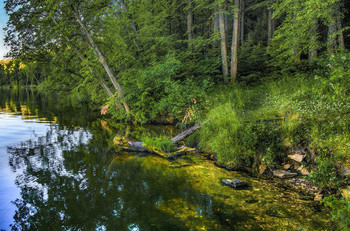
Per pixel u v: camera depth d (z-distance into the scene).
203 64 15.12
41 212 3.64
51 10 11.06
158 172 5.29
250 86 12.79
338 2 9.76
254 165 5.39
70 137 9.01
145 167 5.64
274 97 7.89
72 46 12.54
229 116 6.71
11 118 13.10
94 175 5.13
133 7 14.66
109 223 3.32
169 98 10.38
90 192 4.30
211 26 21.64
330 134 4.60
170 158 6.36
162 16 15.89
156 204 3.82
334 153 4.31
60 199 4.05
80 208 3.74
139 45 15.30
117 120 13.30
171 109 10.67
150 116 11.72
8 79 78.75
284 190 4.27
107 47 13.32
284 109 6.61
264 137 5.61
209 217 3.41
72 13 11.30
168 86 10.92
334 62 5.66
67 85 14.92
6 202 3.94
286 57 12.84
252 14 26.84
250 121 6.61
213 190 4.32
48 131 10.00
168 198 4.03
